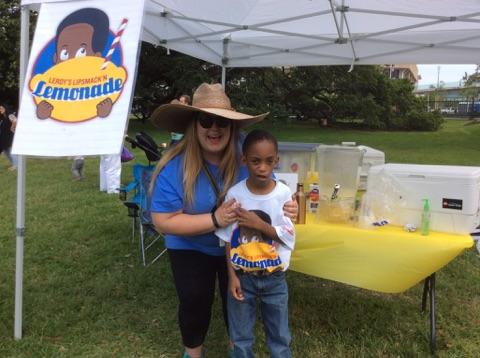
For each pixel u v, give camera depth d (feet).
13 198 22.45
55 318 10.59
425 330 10.24
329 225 9.10
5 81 59.00
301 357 9.25
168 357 9.32
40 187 25.22
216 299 11.73
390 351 9.43
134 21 7.95
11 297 11.57
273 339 7.71
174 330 10.28
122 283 12.75
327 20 15.39
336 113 85.35
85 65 8.10
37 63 8.39
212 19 15.57
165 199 7.23
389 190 9.26
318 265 8.82
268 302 7.45
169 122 7.61
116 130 7.58
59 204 21.31
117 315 10.96
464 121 116.78
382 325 10.53
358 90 85.10
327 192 10.58
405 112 87.97
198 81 64.18
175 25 16.26
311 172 10.88
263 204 7.08
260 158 6.82
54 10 8.58
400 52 17.24
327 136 69.15
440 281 13.15
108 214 19.70
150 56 65.98
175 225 7.11
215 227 7.00
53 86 8.18
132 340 9.91
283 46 18.44
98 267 13.85
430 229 8.83
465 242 8.09
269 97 76.43
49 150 7.80
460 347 9.61
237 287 7.34
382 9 13.50
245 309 7.50
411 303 11.71
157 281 12.89
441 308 11.44
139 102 72.49
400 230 8.82
